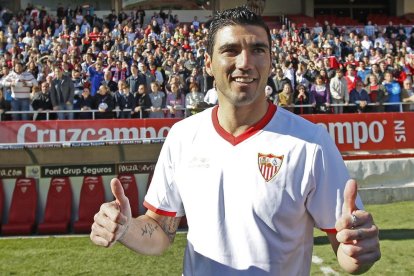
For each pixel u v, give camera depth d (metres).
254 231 1.78
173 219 2.10
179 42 20.08
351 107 12.23
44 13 24.17
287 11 31.69
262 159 1.82
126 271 5.24
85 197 7.33
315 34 23.67
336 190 1.80
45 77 13.48
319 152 1.82
